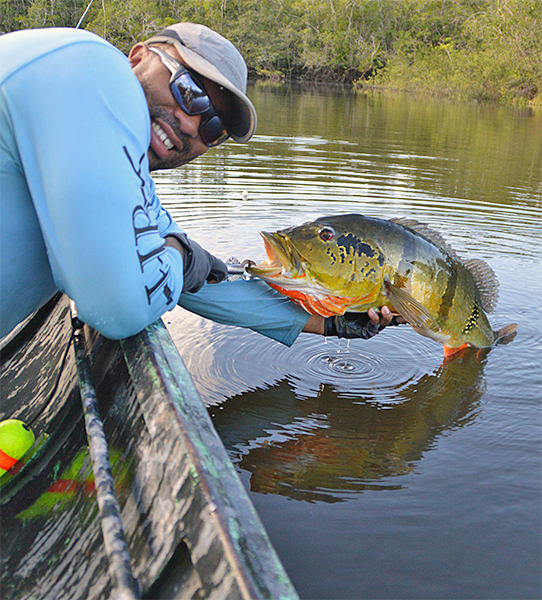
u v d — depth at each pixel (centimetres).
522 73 3447
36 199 138
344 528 202
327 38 5766
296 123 1579
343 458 247
